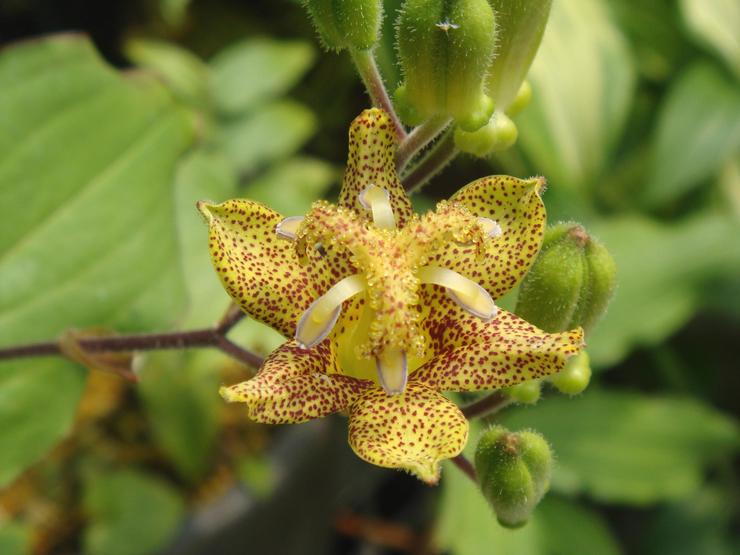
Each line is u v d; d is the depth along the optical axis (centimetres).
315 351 9
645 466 18
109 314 14
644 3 21
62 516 16
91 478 16
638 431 19
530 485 10
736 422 21
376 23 10
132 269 14
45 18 23
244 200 9
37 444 14
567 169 18
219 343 12
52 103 14
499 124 11
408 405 9
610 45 19
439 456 8
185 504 16
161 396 16
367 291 9
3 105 14
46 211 14
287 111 20
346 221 9
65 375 14
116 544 16
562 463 18
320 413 9
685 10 20
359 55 10
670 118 20
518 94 11
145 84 15
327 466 18
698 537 20
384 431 8
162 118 15
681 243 18
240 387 8
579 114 19
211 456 17
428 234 9
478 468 10
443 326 9
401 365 9
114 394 17
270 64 20
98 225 14
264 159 19
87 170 14
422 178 11
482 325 9
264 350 15
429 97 10
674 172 20
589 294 10
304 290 9
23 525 16
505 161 19
